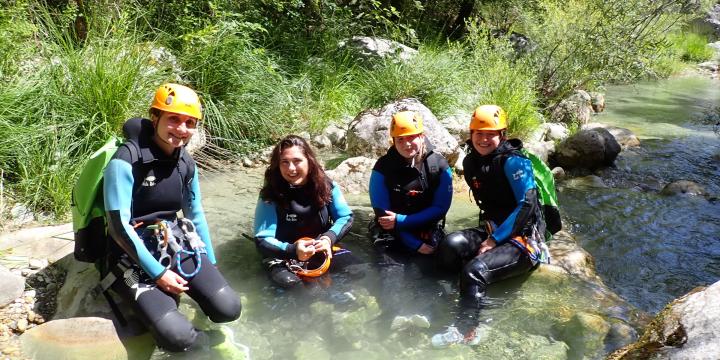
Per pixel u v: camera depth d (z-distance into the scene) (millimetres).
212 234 4016
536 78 8000
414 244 3621
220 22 6145
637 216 4805
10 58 4609
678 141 7371
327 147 6207
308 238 3424
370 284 3316
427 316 3037
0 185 3953
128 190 2664
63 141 4320
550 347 2783
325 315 3031
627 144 7082
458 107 6891
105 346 2660
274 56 7105
